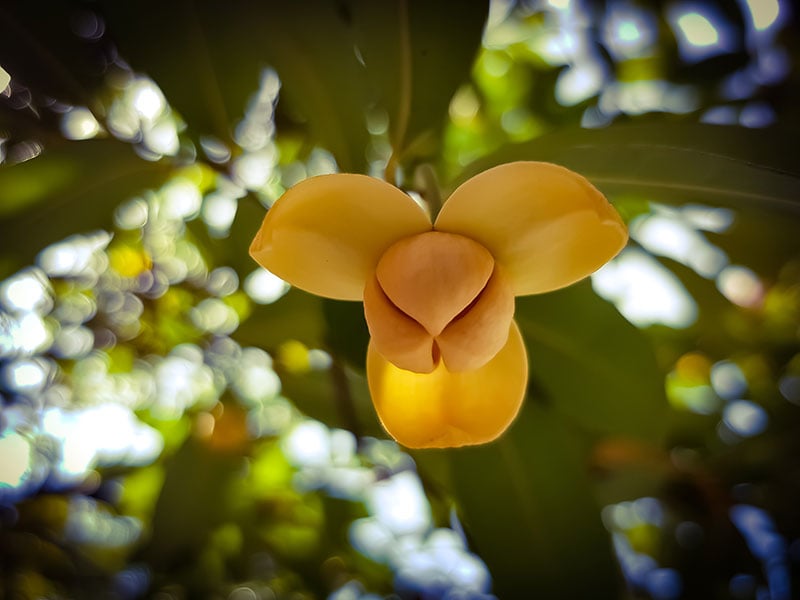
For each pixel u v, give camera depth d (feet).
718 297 0.35
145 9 0.28
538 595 0.25
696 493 0.34
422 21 0.28
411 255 0.19
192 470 0.35
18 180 0.29
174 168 0.32
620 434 0.27
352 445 0.40
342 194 0.19
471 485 0.26
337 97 0.30
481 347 0.19
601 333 0.26
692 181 0.27
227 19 0.29
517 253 0.20
